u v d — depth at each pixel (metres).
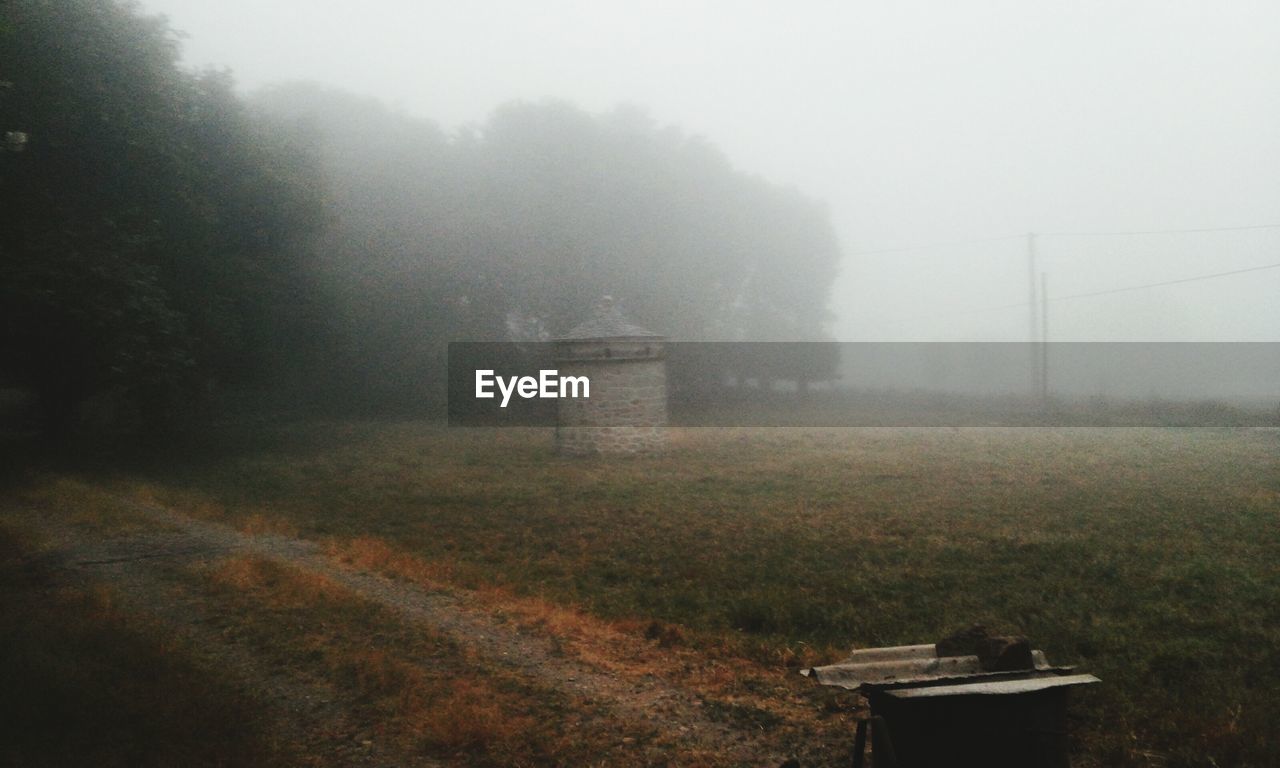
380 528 14.91
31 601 9.41
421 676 7.39
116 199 23.80
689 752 6.00
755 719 6.59
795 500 17.41
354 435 36.16
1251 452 24.81
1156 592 9.79
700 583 10.92
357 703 6.84
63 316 20.09
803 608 9.47
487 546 13.38
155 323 21.98
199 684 6.98
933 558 11.92
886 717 4.49
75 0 21.33
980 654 5.06
